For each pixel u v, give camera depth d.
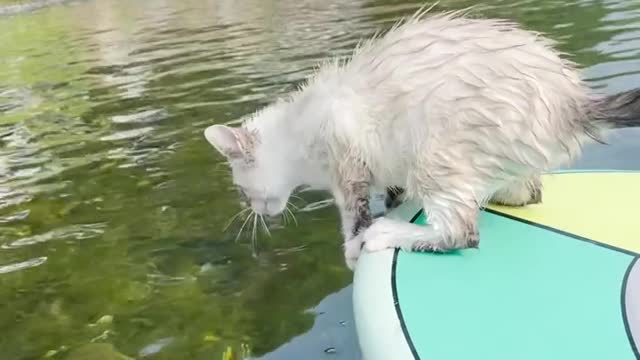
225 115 1.80
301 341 0.92
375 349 0.69
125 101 2.06
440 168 0.77
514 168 0.78
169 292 1.07
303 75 2.09
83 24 3.54
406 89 0.80
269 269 1.10
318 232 1.19
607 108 0.79
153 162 1.56
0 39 3.38
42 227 1.31
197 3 3.82
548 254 0.77
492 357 0.64
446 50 0.80
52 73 2.55
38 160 1.65
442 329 0.68
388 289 0.74
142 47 2.84
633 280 0.72
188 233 1.24
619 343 0.64
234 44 2.69
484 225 0.84
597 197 0.90
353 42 2.48
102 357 0.93
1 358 0.95
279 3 3.54
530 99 0.76
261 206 0.97
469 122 0.76
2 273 1.17
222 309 1.01
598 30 2.14
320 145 0.88
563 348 0.64
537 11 2.58
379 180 0.85
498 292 0.72
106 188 1.46
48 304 1.07
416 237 0.81
